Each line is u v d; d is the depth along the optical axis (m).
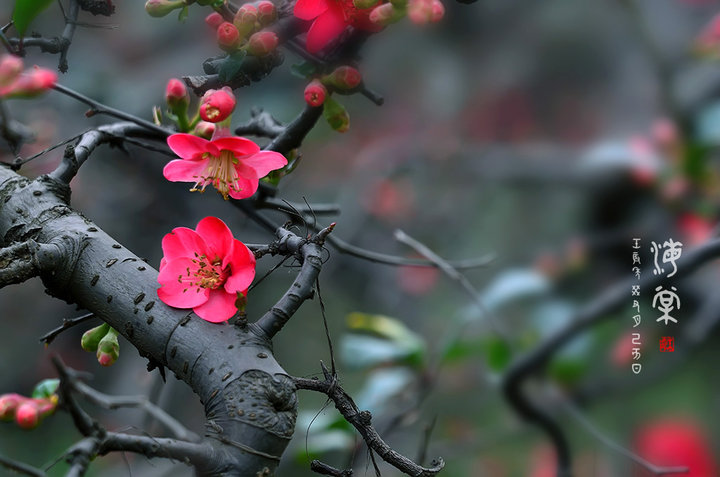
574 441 2.62
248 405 1.29
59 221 1.34
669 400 2.64
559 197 3.17
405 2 1.36
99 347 1.38
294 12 1.36
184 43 3.24
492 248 3.29
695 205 2.10
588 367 1.93
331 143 3.64
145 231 2.86
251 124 1.46
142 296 1.32
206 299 1.32
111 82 2.87
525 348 1.98
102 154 2.70
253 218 1.46
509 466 2.76
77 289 1.33
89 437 1.26
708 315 1.93
